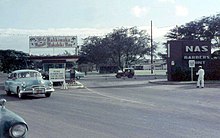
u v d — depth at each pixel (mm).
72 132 9922
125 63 81562
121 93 24625
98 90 28469
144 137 9070
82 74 53438
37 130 10312
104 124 11211
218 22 64188
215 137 8977
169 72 40062
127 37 80062
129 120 11969
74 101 19156
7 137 4988
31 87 21281
